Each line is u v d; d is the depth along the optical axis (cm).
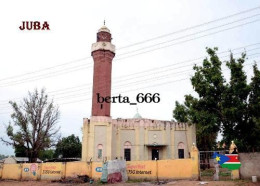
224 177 1998
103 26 3775
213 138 3628
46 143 3512
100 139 3203
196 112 2683
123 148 3419
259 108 2348
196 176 1902
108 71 3516
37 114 3472
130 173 2294
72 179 2388
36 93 3553
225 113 2442
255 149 2642
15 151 4941
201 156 2703
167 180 2053
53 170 2658
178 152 3481
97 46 3544
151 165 2191
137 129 3494
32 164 2858
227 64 2556
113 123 3466
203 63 2739
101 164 2350
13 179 2942
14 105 3475
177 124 3581
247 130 2508
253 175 1722
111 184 2042
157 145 3391
